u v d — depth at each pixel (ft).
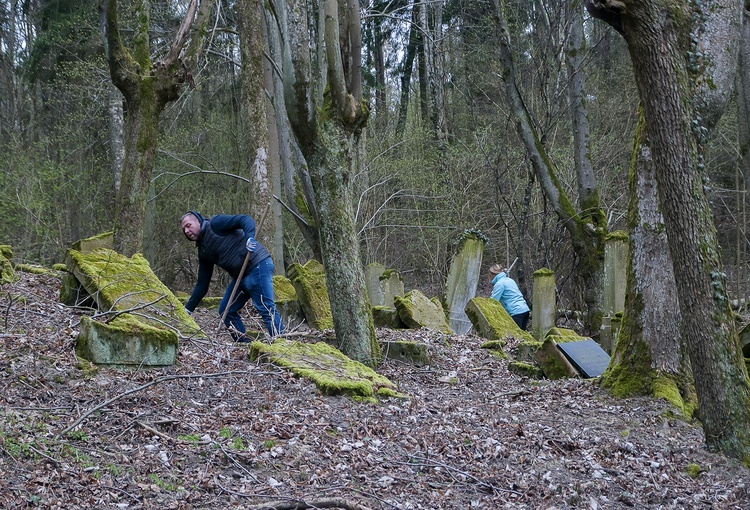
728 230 72.64
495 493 15.05
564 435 18.81
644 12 16.06
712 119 18.84
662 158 16.53
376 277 39.32
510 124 67.26
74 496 12.00
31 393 15.93
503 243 65.92
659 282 21.88
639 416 20.44
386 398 19.97
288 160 46.39
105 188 65.57
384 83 94.43
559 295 52.39
